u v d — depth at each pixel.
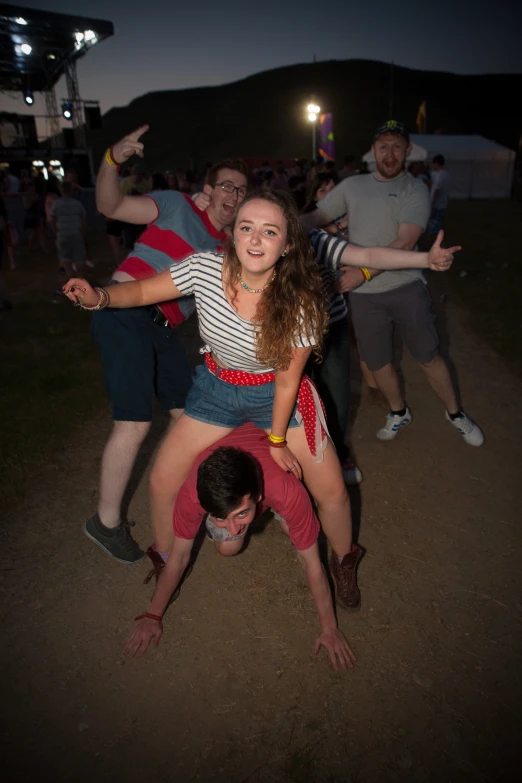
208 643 2.50
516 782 1.93
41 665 2.39
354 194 3.56
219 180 2.83
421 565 2.95
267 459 2.36
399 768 1.98
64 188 9.28
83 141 22.39
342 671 2.35
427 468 3.82
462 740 2.07
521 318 7.10
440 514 3.34
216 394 2.38
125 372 2.75
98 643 2.51
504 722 2.13
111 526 2.88
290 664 2.39
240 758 2.03
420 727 2.12
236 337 2.14
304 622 2.61
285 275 1.98
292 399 2.18
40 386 5.12
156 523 2.65
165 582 2.49
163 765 2.01
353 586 2.66
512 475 3.72
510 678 2.30
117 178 2.60
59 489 3.62
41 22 18.02
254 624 2.60
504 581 2.82
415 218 3.39
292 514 2.26
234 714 2.18
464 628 2.55
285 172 17.25
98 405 4.79
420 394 5.02
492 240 13.97
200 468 2.17
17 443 4.09
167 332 2.94
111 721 2.16
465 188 28.30
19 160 21.39
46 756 2.04
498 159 27.89
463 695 2.24
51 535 3.20
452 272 10.30
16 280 10.35
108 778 1.96
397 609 2.66
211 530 2.70
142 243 2.84
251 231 1.86
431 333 3.65
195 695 2.26
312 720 2.15
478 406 4.74
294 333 2.01
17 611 2.67
